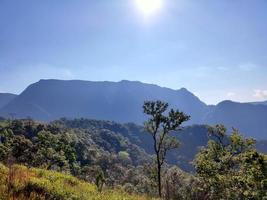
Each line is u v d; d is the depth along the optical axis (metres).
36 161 65.81
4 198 11.20
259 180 30.98
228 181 34.50
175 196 22.72
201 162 39.53
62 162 71.31
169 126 41.50
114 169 128.00
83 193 14.45
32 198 11.80
